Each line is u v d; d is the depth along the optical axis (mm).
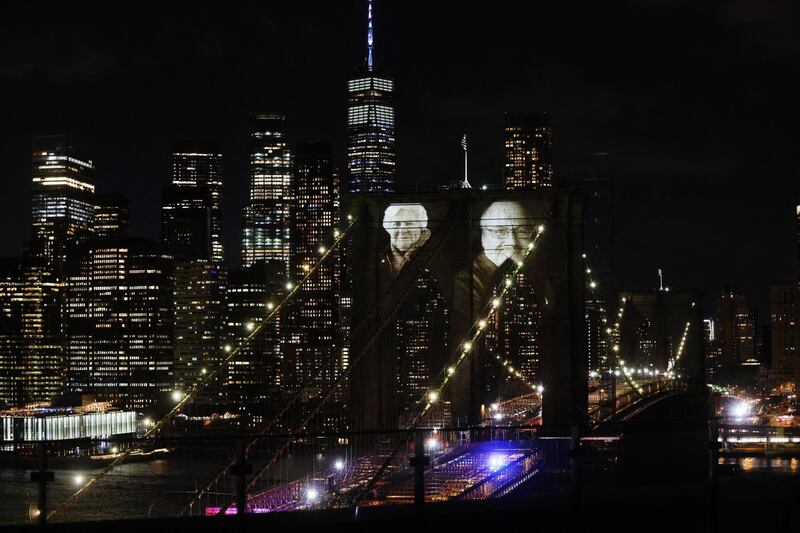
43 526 33156
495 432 158750
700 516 38656
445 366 192875
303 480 139750
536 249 194000
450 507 36312
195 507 164500
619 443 147125
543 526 36969
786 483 39875
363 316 197500
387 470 140125
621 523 37844
